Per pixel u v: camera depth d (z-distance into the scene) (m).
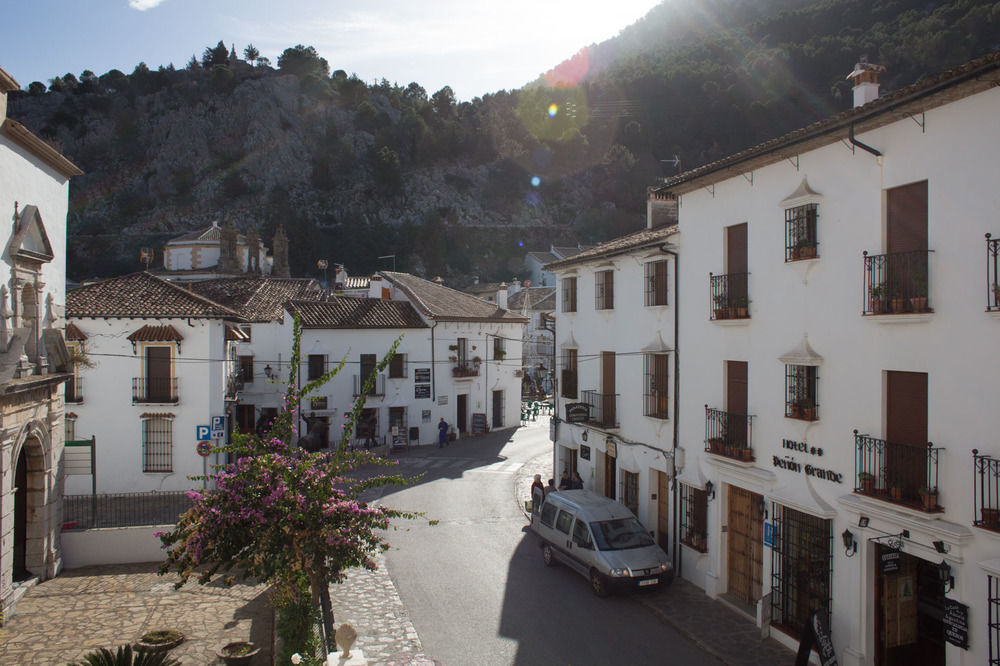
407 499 22.56
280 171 115.00
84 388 23.14
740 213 13.32
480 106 144.38
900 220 9.82
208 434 23.45
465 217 111.06
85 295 24.23
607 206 105.00
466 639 12.00
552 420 22.84
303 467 9.26
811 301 11.40
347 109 133.75
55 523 15.47
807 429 11.39
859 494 9.91
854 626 10.27
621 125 112.06
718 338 14.01
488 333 37.47
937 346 9.05
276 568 8.68
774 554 12.00
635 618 12.98
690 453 15.01
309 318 30.98
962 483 8.63
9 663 10.73
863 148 10.09
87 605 13.46
